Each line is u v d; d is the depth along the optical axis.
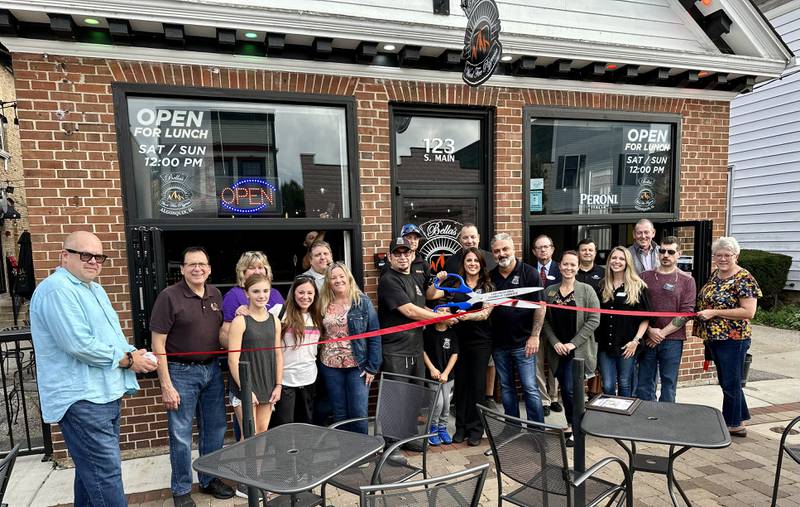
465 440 3.92
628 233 5.59
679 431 2.20
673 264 4.00
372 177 4.31
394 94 4.32
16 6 3.15
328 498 3.10
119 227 3.69
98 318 2.49
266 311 3.15
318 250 3.80
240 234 6.20
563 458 2.07
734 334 3.87
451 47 4.12
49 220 3.54
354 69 4.16
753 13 4.91
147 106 3.79
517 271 3.83
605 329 3.94
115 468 2.52
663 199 5.37
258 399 3.02
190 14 3.45
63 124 3.53
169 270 4.77
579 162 5.04
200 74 3.82
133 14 3.35
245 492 3.08
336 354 3.44
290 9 3.66
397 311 3.64
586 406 2.53
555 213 5.01
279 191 4.17
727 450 3.73
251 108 4.05
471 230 4.05
